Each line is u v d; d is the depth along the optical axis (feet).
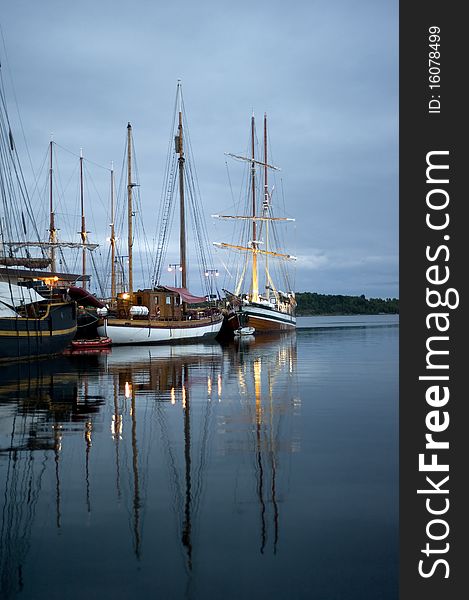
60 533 30.09
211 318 234.38
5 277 147.64
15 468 41.52
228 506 33.76
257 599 23.80
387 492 36.35
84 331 191.21
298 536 29.71
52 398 74.08
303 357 144.77
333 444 48.44
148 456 44.42
